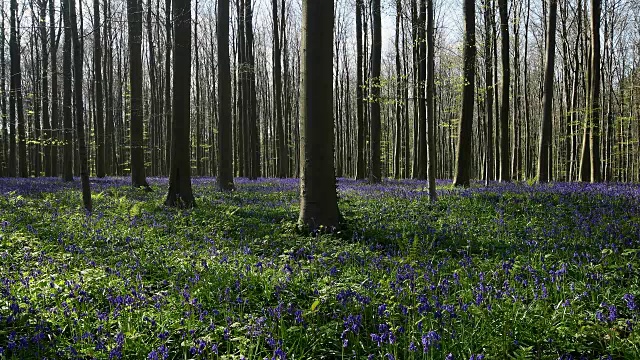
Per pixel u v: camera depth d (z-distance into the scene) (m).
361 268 6.74
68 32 15.63
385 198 14.31
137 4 20.50
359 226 9.86
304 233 9.35
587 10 24.44
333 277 6.19
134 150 19.86
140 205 12.35
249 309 5.39
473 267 6.79
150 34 30.84
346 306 5.24
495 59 23.53
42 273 6.32
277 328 4.80
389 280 5.94
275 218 11.12
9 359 4.16
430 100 12.96
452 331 4.61
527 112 35.56
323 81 9.37
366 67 30.58
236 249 7.84
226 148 18.98
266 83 46.09
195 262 6.91
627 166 38.09
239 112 30.06
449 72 26.31
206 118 49.78
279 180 27.23
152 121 42.69
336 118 44.81
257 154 32.72
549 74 20.08
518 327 4.73
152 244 8.26
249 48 28.84
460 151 18.34
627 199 12.07
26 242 8.01
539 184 17.61
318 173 9.42
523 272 6.35
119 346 4.09
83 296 5.17
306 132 9.46
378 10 23.83
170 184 13.35
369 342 4.65
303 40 9.48
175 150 13.24
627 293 5.44
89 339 4.42
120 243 8.41
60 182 22.81
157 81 40.25
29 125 42.91
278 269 6.48
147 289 6.11
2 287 5.34
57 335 4.55
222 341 4.60
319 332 4.70
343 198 14.73
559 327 4.74
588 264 6.67
